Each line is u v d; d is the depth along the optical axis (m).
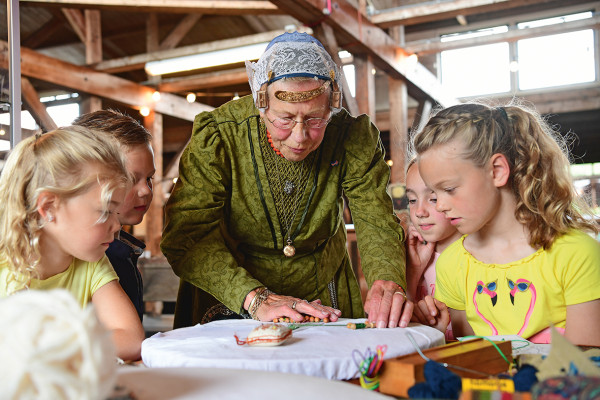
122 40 9.53
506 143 1.24
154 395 0.59
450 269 1.44
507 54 10.05
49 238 1.14
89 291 1.26
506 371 0.89
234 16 8.81
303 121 1.35
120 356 1.14
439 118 1.25
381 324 1.13
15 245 1.07
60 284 1.20
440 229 1.58
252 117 1.57
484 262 1.37
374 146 1.66
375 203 1.61
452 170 1.20
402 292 1.37
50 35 9.05
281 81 1.32
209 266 1.46
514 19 9.80
